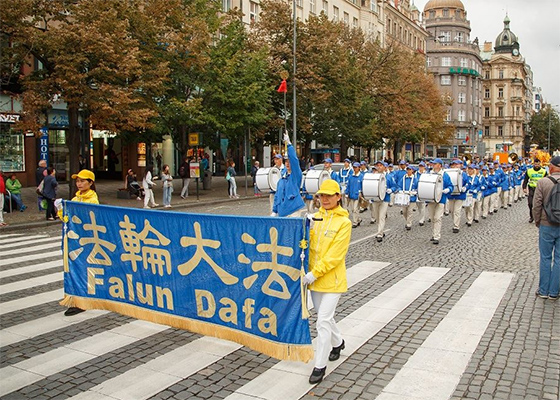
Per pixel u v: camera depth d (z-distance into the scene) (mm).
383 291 8727
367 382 5273
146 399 4980
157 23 24266
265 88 29891
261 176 15625
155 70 23859
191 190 32469
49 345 6410
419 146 86000
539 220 8109
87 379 5441
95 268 7422
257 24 34312
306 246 5352
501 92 120500
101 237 7293
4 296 8688
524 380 5262
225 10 40000
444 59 99500
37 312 7777
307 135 37406
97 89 21375
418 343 6332
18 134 28000
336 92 35594
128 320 7336
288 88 33344
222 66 28141
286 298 5480
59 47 19828
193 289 6363
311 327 6945
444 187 13547
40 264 11289
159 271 6691
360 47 42281
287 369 5617
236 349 6207
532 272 10039
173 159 41094
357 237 14703
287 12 33719
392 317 7344
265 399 4941
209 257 6164
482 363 5703
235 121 28656
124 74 21062
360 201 17531
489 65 120750
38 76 22062
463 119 101375
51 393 5137
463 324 7008
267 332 5656
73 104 21125
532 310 7598
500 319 7203
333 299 5281
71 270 7613
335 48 35531
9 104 26578
